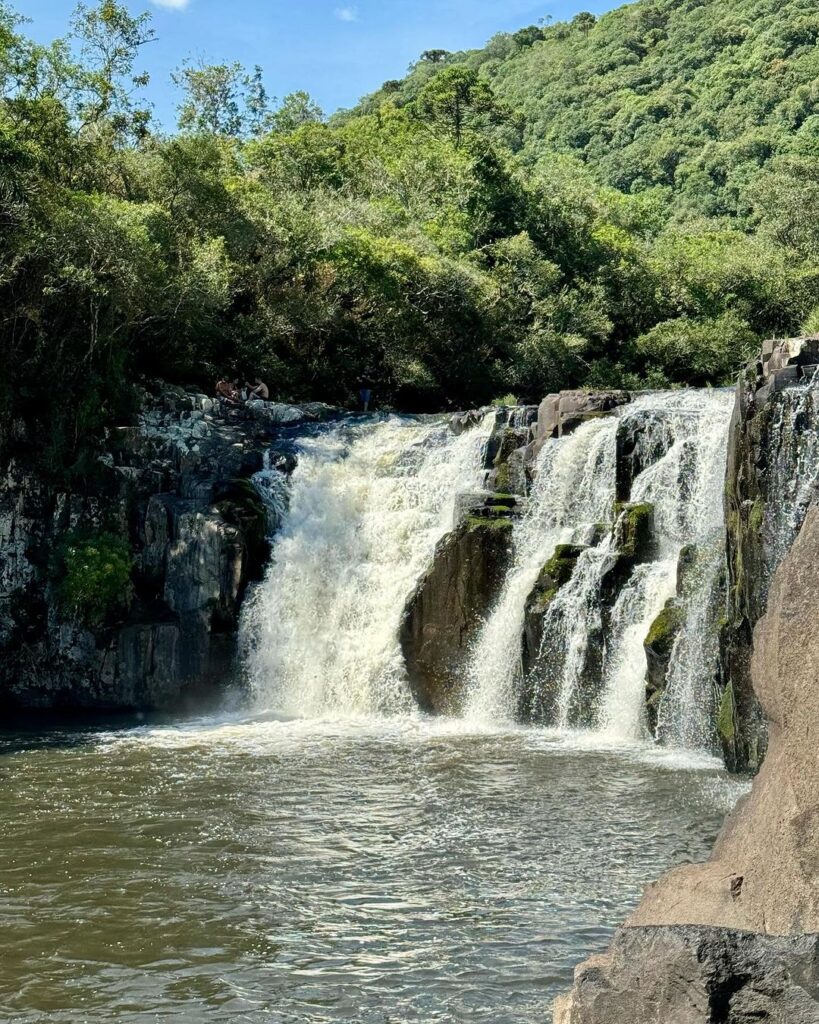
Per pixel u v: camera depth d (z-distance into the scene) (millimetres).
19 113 42500
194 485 34719
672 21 161875
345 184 74062
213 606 32344
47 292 34625
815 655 6527
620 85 151750
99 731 27766
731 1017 5418
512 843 16172
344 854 15836
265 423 40656
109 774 21594
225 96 81875
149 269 39375
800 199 81500
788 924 6254
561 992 10938
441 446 36562
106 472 34719
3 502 33750
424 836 16656
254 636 32312
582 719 26219
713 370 68312
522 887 14211
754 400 20984
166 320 43688
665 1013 5602
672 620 23766
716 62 143875
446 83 94938
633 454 28875
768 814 6766
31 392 34594
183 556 33219
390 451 36844
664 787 19547
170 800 19266
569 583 27016
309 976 11562
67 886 14633
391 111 101750
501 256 69875
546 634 26922
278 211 55344
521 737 25281
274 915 13414
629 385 65188
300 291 53781
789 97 124938
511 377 61250
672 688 23641
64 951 12414
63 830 17375
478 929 12758
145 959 12141
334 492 34781
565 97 154500
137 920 13328
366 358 56844
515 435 33562
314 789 19906
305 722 28438
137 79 48625
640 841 16172
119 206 40656
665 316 75375
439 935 12609
